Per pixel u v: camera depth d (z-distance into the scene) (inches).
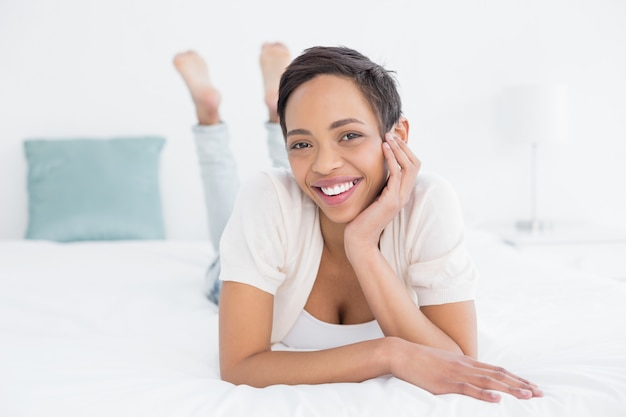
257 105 113.7
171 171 111.9
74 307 56.6
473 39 118.7
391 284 37.5
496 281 61.8
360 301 43.6
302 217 41.4
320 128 35.2
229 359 37.4
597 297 53.8
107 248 87.9
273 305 40.6
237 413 30.0
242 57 112.5
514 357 40.6
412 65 117.6
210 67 111.7
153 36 110.0
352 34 115.6
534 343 42.5
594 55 122.0
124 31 109.3
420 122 118.6
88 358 39.4
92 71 109.0
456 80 119.0
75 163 102.6
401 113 40.5
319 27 114.6
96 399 31.4
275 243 39.8
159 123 111.2
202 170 72.5
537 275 64.1
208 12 111.0
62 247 88.4
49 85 108.1
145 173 105.2
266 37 113.0
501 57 119.6
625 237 106.0
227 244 39.9
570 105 122.1
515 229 115.5
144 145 107.0
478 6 118.4
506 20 119.3
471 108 119.7
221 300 39.2
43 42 107.5
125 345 44.7
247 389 33.6
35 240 98.0
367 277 37.6
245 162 114.1
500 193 121.7
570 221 123.6
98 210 100.2
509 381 32.4
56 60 108.0
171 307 58.0
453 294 38.6
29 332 47.8
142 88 110.4
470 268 39.6
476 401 30.5
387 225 41.2
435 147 119.4
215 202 72.1
